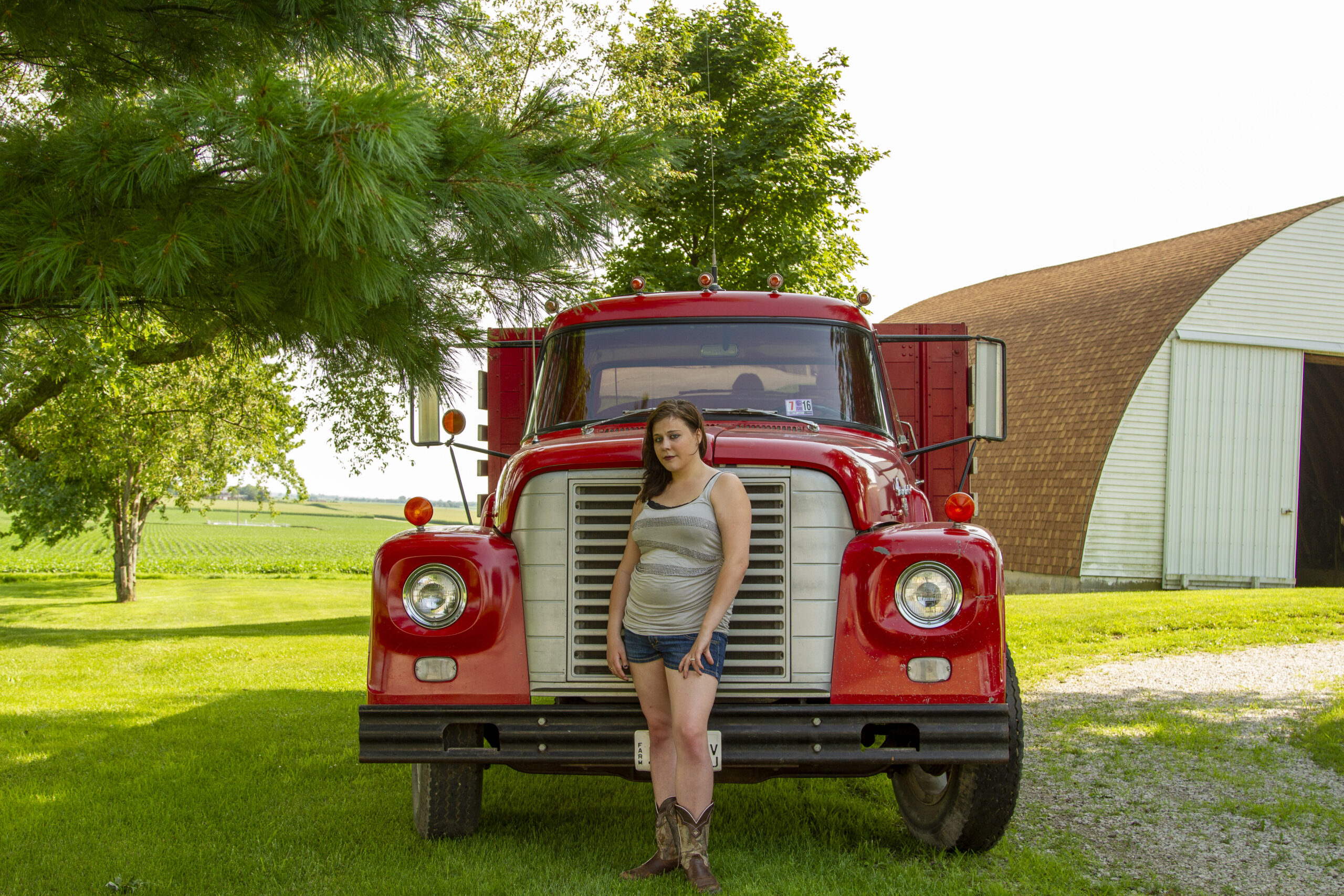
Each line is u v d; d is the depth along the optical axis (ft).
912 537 12.85
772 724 12.39
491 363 21.88
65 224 12.10
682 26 61.00
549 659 13.12
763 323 17.29
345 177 11.98
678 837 12.60
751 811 16.81
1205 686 28.19
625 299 17.79
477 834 15.49
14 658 44.83
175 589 128.36
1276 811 16.40
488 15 17.39
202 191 12.80
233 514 485.97
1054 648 35.91
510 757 12.76
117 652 46.50
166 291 13.16
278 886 13.08
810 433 15.88
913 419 22.67
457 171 14.57
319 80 12.96
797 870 13.57
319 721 25.62
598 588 13.17
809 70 60.44
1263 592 54.54
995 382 16.96
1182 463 70.95
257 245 13.41
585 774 14.24
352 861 14.15
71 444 66.23
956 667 12.55
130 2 15.39
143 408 69.51
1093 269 89.04
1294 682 28.22
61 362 33.37
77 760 21.01
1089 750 20.86
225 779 19.17
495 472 21.71
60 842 15.14
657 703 12.65
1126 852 14.66
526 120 16.79
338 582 148.05
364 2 15.53
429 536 13.55
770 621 12.94
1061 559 70.69
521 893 12.65
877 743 16.21
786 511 13.00
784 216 57.41
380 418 59.06
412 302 15.76
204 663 40.47
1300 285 72.79
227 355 19.11
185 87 12.85
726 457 13.10
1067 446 72.90
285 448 94.32
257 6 15.38
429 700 13.03
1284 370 72.74
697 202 56.85
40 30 14.98
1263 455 72.33
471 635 13.08
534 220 15.53
